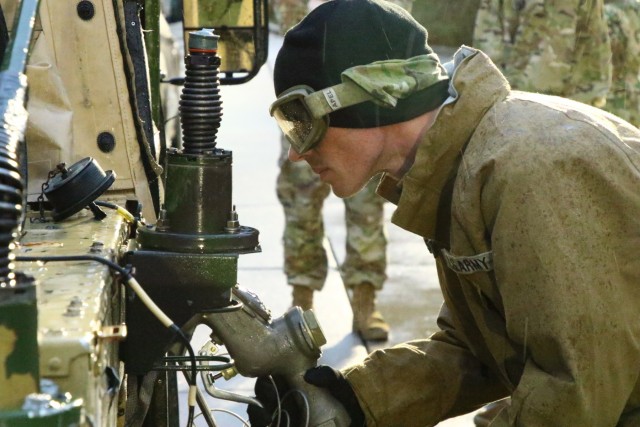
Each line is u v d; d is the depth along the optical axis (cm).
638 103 658
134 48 345
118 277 233
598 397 256
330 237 840
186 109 254
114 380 206
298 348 292
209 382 306
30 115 316
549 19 594
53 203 273
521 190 253
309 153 294
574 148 255
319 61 280
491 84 275
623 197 255
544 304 252
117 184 330
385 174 306
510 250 255
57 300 194
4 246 169
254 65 412
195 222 254
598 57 608
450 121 271
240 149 1075
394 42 280
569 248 251
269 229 831
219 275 249
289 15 661
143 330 249
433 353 329
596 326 251
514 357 287
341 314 688
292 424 307
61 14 324
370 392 316
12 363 162
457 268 276
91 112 327
